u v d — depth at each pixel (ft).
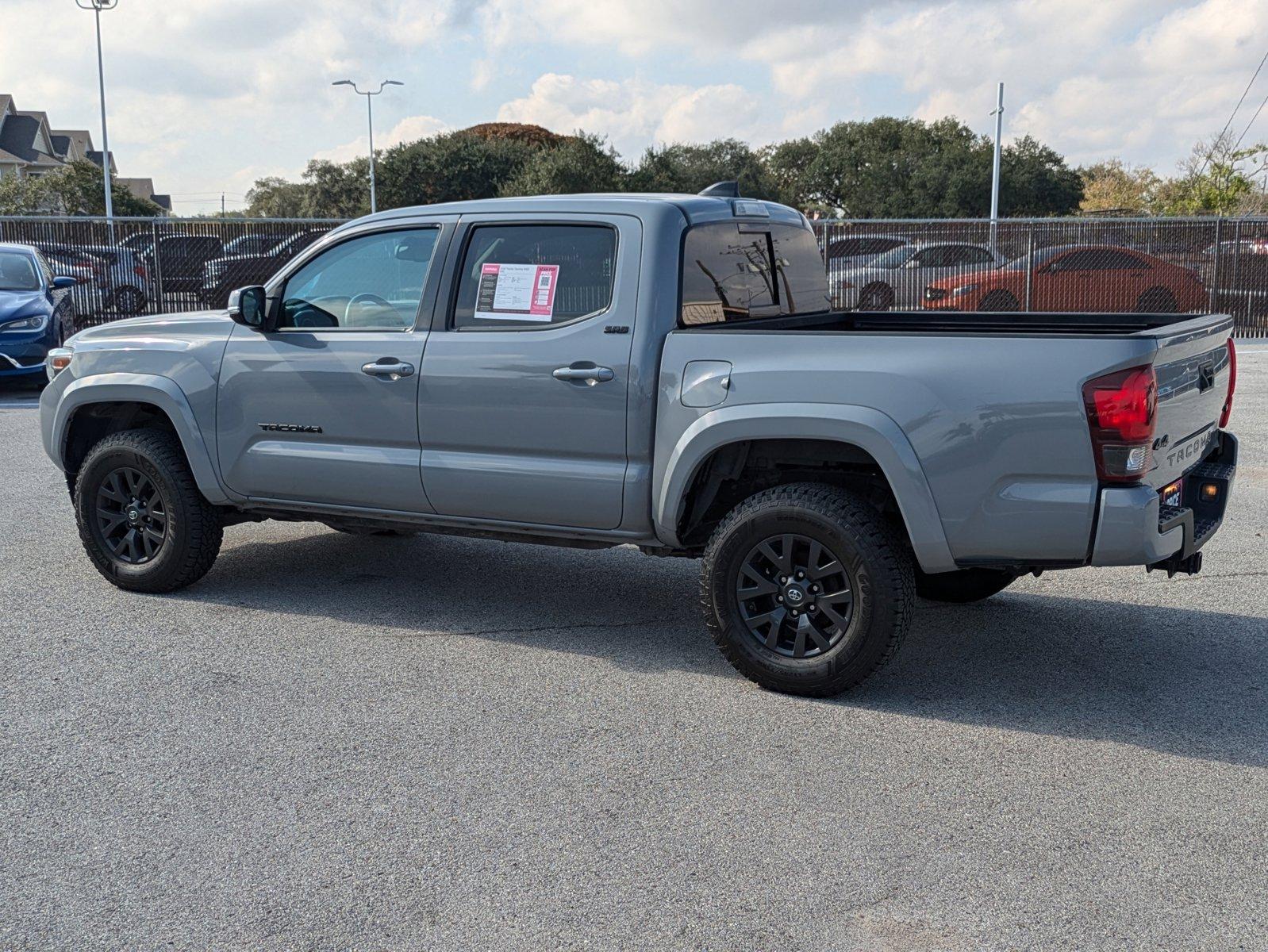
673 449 14.79
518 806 11.53
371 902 9.79
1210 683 15.02
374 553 21.95
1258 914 9.57
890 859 10.48
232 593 19.13
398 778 12.16
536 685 14.92
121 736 13.25
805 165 266.98
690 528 15.51
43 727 13.50
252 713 13.93
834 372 13.79
